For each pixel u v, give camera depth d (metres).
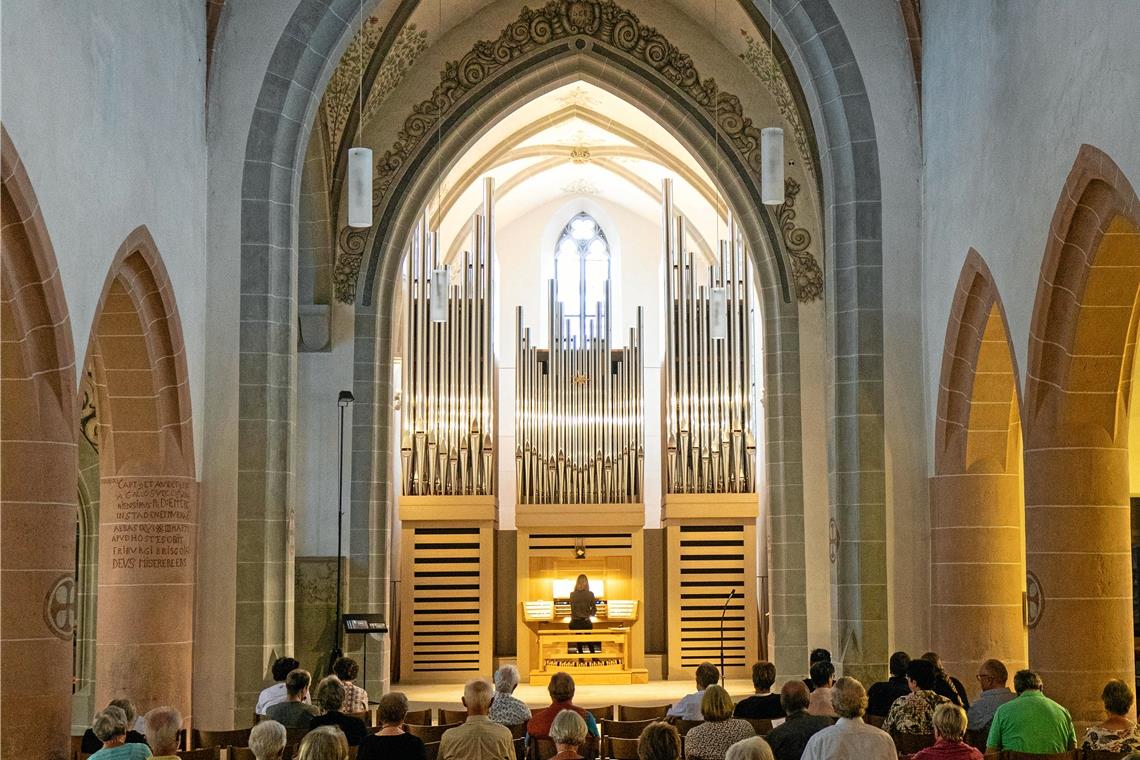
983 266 13.78
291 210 15.93
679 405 25.55
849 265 16.00
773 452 21.58
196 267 15.16
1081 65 11.07
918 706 9.92
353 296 20.64
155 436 14.56
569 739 8.00
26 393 10.77
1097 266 11.50
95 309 11.79
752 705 10.80
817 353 21.50
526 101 20.84
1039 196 12.14
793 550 21.38
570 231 30.61
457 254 29.61
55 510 10.98
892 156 16.05
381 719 8.64
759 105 20.92
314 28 15.91
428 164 20.61
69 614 11.20
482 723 8.77
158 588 14.56
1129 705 9.45
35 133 10.23
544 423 25.89
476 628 25.08
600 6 20.62
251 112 15.73
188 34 14.90
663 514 26.20
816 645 21.27
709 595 25.44
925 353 15.77
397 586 25.22
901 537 15.59
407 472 25.02
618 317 30.17
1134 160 9.98
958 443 15.07
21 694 10.80
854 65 16.16
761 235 21.42
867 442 15.69
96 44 11.70
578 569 25.83
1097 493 12.30
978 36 13.85
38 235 10.27
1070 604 12.27
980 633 14.90
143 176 13.16
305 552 20.31
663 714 12.66
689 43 20.69
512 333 29.89
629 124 24.88
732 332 25.58
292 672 10.88
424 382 25.17
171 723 8.20
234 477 15.33
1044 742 9.46
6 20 9.62
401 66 20.17
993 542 14.96
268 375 15.48
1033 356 12.36
